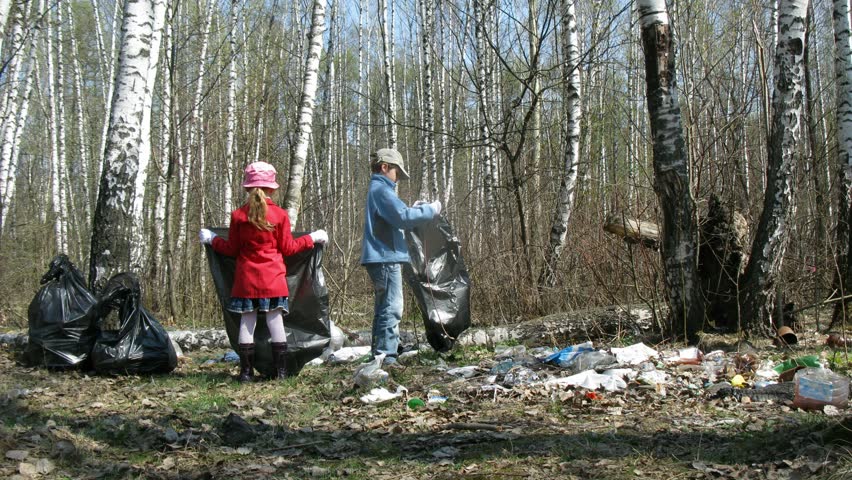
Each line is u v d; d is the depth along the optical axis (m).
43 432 3.89
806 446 3.40
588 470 3.37
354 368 6.20
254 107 16.14
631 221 7.22
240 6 17.00
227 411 4.71
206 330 8.17
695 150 7.09
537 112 14.77
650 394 4.73
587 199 9.91
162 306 12.34
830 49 18.81
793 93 6.05
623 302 7.90
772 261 6.18
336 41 23.27
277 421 4.48
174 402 5.01
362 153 28.72
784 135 6.08
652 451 3.61
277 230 5.81
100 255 6.79
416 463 3.61
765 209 6.21
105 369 5.94
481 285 9.08
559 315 7.67
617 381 4.99
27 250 17.33
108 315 6.14
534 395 4.90
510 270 9.13
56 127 20.22
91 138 24.39
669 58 6.31
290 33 21.86
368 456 3.78
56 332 6.13
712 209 6.66
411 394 5.12
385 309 6.21
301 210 13.30
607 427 4.07
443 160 19.97
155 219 13.89
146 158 9.22
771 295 6.24
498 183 13.55
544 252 9.41
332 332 7.43
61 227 18.23
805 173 8.27
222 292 5.93
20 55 13.13
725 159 7.17
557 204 9.96
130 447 3.92
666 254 6.51
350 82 28.41
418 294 6.49
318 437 4.16
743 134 7.63
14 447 3.61
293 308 6.08
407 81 31.19
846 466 2.99
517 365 5.80
